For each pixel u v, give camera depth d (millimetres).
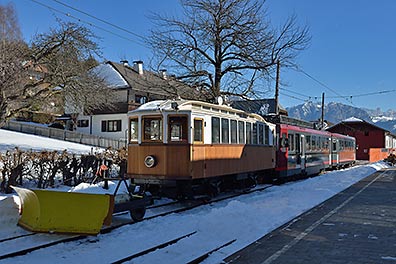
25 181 13039
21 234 7723
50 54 24047
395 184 19031
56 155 13938
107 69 45125
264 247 7066
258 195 14562
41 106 25688
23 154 12773
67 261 6152
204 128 12055
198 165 11703
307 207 11414
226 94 22750
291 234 8070
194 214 10461
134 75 45375
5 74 21266
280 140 18719
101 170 14633
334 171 28891
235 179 14266
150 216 9891
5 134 37062
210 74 22203
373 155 57438
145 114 11922
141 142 11969
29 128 40812
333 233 8156
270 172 18219
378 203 12391
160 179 11555
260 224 8953
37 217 7434
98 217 7633
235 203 10680
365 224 9070
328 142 27750
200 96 22359
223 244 7242
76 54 24062
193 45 22078
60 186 13930
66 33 23609
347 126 66938
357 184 19094
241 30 21109
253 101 24312
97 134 44969
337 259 6289
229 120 13688
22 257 6352
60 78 24031
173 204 12117
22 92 23125
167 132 11602
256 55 21281
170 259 6273
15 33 27781
